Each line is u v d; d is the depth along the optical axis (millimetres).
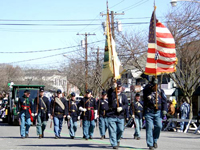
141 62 35781
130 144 13812
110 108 11391
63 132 20688
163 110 11008
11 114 28156
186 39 27703
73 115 16359
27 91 16250
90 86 43406
